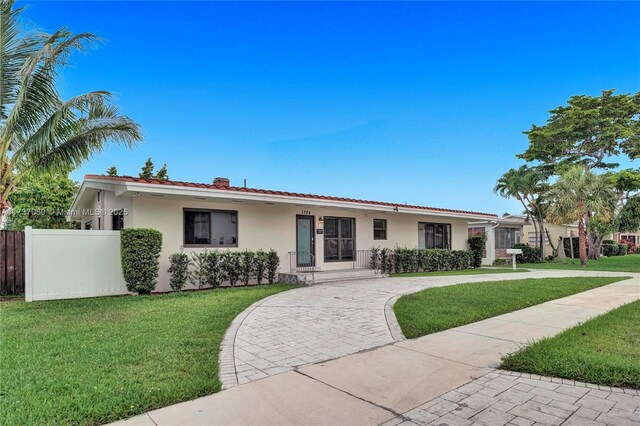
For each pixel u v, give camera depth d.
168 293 9.80
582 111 26.61
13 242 9.57
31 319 6.54
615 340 5.34
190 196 10.40
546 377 4.07
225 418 3.12
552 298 9.23
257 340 5.50
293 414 3.21
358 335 5.80
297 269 13.59
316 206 13.38
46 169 9.55
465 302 8.45
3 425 2.90
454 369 4.32
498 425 3.03
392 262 15.76
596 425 3.00
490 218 21.09
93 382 3.75
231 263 11.13
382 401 3.47
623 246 36.44
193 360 4.46
